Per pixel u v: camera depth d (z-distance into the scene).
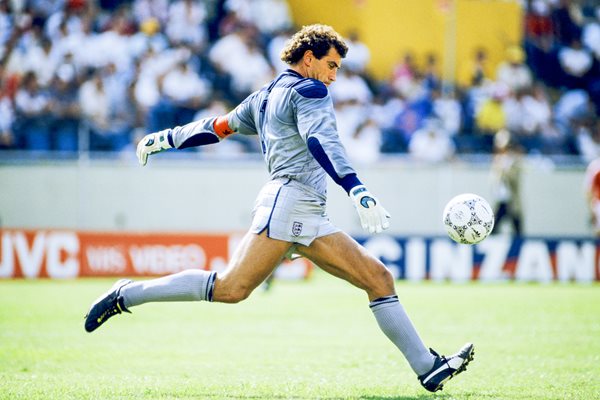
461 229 20.39
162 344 29.53
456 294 48.84
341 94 69.38
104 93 66.06
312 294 48.78
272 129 19.50
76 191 61.75
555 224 63.19
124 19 70.25
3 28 68.38
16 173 61.41
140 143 21.81
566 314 39.19
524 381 22.38
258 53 70.69
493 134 69.12
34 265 55.97
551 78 74.31
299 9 73.06
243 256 19.31
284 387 21.09
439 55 72.50
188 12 71.06
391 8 72.75
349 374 23.52
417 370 19.47
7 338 30.78
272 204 19.22
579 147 70.50
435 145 67.50
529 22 74.12
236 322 35.94
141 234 56.41
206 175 62.25
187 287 19.47
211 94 68.56
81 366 24.77
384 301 19.38
